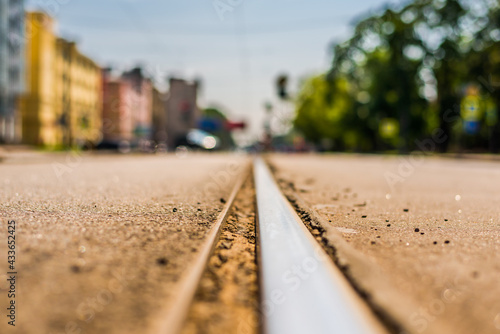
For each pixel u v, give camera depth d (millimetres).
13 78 36375
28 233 3021
